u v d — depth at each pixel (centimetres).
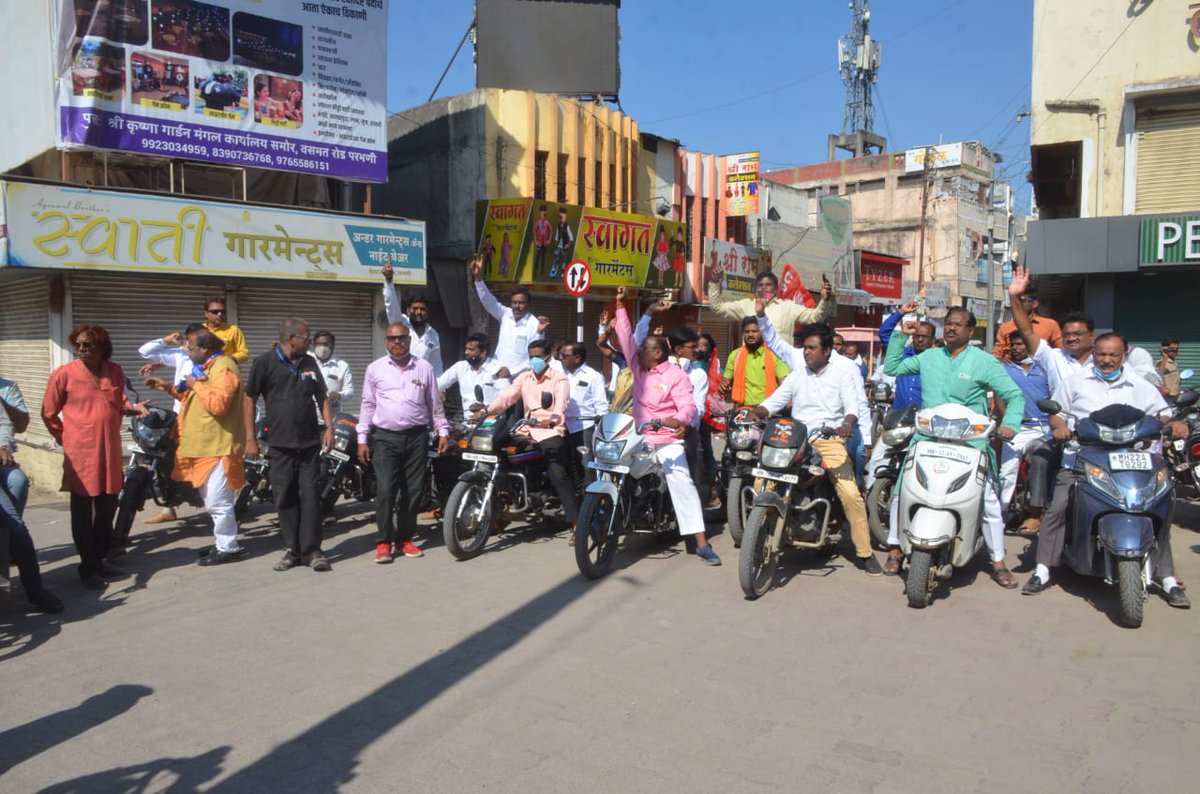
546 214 1530
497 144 1608
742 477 728
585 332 1838
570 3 1820
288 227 1089
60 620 556
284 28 1091
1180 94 1217
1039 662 476
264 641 514
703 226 2211
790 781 349
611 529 657
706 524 861
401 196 1758
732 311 933
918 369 658
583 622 546
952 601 588
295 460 675
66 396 627
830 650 495
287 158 1103
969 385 619
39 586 570
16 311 1105
